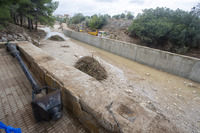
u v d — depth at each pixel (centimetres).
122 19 3148
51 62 376
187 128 396
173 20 1496
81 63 827
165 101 557
